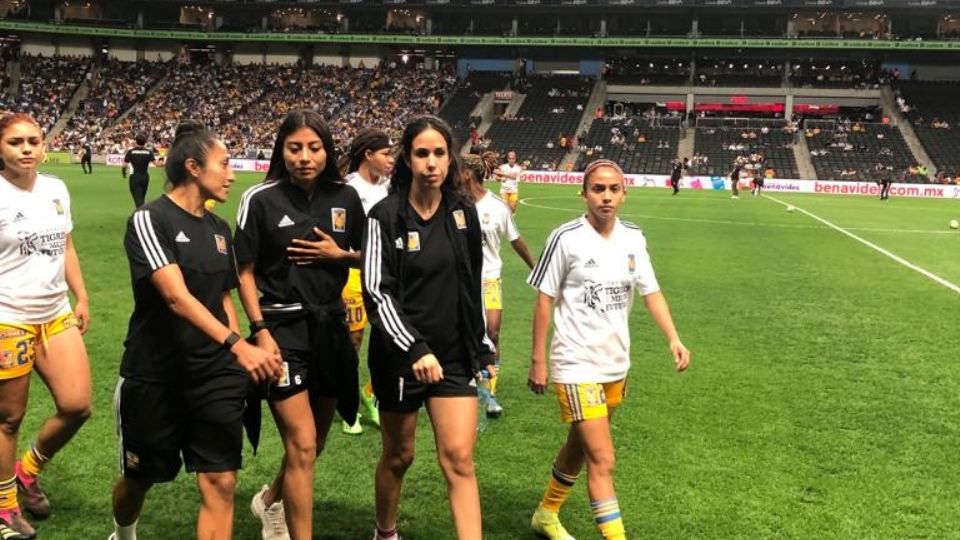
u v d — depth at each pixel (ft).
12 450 13.79
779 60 200.54
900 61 196.65
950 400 22.53
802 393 22.98
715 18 202.39
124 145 171.42
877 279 44.50
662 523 14.70
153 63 208.44
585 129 179.83
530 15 207.72
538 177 152.87
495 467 17.52
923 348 28.63
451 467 12.09
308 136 12.61
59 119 185.88
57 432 14.26
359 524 14.67
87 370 14.40
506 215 21.20
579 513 15.40
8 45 206.08
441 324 12.10
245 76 205.67
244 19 216.95
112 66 205.36
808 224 78.69
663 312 13.89
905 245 62.13
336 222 13.21
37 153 13.48
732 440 19.08
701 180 149.89
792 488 16.35
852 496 16.01
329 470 17.25
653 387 23.34
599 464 12.99
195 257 11.73
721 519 14.88
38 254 13.61
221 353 11.83
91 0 205.77
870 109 187.62
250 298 12.59
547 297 13.55
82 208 71.51
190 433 11.91
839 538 14.20
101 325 29.50
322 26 214.90
